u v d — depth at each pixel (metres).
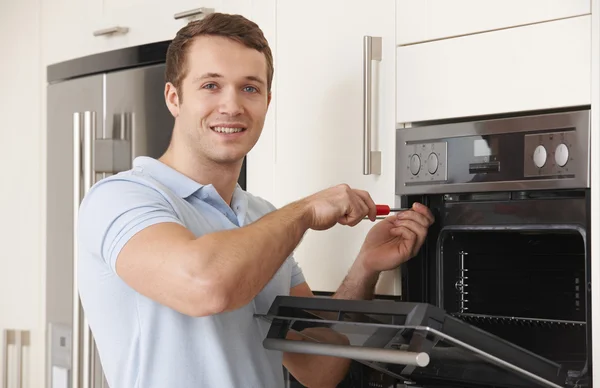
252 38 1.73
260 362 1.74
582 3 1.65
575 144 1.65
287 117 2.23
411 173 1.94
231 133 1.70
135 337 1.61
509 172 1.76
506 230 1.81
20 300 3.00
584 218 1.68
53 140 2.83
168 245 1.42
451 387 1.80
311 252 2.18
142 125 2.51
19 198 3.01
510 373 1.55
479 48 1.82
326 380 2.02
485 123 1.81
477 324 1.91
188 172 1.75
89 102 2.69
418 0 1.94
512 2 1.77
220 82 1.70
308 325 1.64
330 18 2.12
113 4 2.69
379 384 1.98
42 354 2.91
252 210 1.93
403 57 1.97
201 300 1.39
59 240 2.79
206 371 1.63
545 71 1.72
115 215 1.50
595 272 1.61
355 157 2.07
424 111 1.93
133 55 2.56
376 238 2.01
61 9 2.87
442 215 1.94
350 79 2.08
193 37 1.73
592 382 1.61
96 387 2.59
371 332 1.53
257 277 1.45
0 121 3.04
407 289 1.98
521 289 1.85
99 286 1.62
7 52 3.04
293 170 2.21
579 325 1.75
